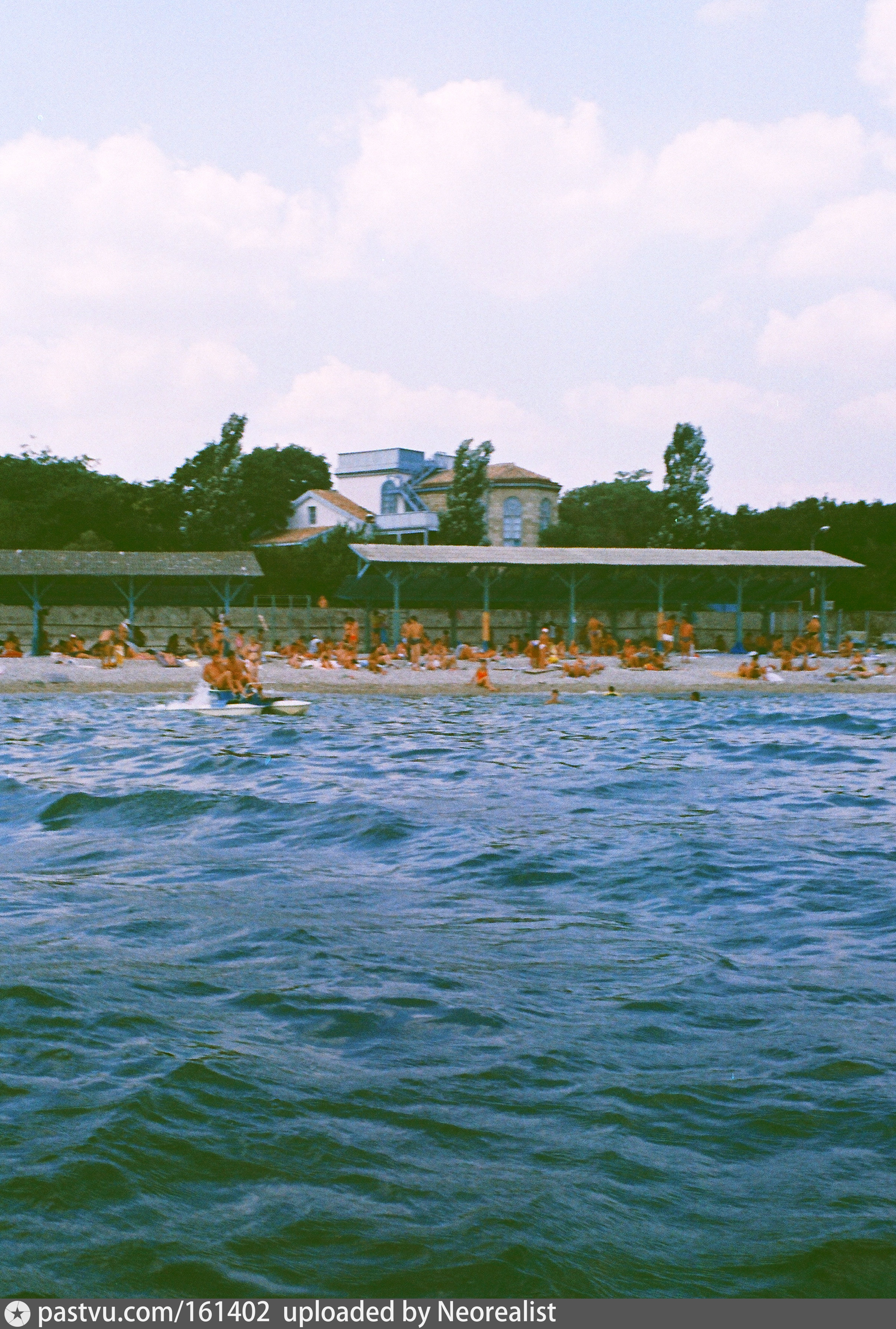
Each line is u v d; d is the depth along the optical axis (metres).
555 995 6.94
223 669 31.70
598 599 55.00
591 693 37.03
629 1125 5.07
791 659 43.00
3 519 59.31
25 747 21.41
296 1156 4.74
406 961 7.68
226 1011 6.58
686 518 68.12
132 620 45.25
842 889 9.96
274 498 73.75
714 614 56.28
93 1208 4.30
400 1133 4.97
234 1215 4.28
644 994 6.97
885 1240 4.15
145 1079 5.49
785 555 51.53
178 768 18.70
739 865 10.97
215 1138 4.89
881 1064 5.78
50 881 10.23
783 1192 4.48
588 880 10.38
